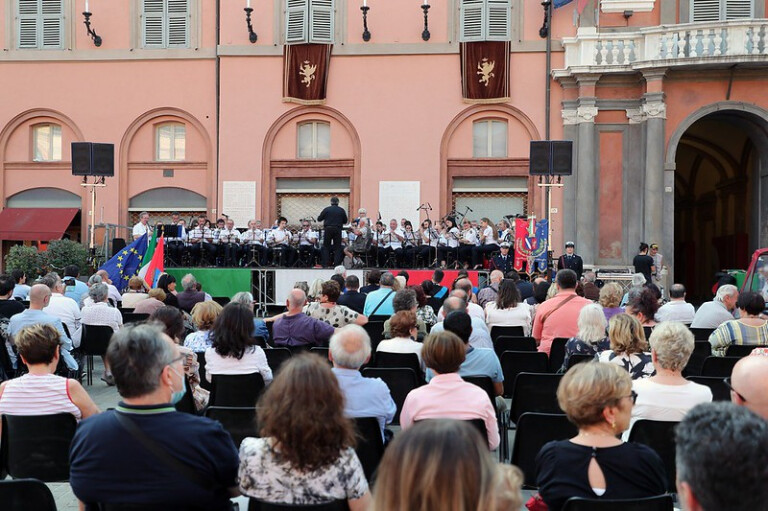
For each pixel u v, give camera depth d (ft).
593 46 70.74
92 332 33.50
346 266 65.51
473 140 74.74
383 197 74.54
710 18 72.28
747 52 66.39
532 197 73.72
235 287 60.49
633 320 18.39
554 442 12.05
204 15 76.69
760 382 9.66
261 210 75.56
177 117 76.89
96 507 11.40
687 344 15.35
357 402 16.12
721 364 22.82
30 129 78.13
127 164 77.20
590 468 11.51
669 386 15.44
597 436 11.76
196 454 10.79
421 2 74.79
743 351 24.71
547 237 60.64
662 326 15.71
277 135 76.18
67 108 77.25
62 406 16.11
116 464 10.66
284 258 67.00
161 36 77.00
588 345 20.97
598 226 71.77
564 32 73.41
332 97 75.46
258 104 75.77
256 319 28.55
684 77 70.03
